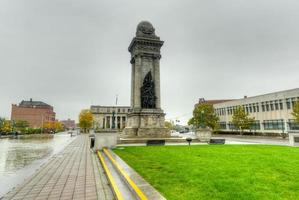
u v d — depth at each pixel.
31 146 34.38
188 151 19.56
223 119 85.25
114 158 15.50
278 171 10.63
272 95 60.88
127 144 31.25
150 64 43.72
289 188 7.84
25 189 9.87
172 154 17.56
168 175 10.02
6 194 9.18
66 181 11.25
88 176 12.39
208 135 37.22
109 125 145.62
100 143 25.42
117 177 10.74
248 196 6.98
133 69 46.56
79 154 23.05
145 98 41.59
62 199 8.45
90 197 8.62
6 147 32.56
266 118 63.09
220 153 17.78
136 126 39.97
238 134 70.06
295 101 53.38
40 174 12.95
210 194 7.24
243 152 18.39
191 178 9.37
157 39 44.16
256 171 10.64
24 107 170.25
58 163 17.05
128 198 7.52
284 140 43.22
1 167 15.86
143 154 18.06
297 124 52.91
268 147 23.36
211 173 10.26
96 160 18.61
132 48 46.25
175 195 7.19
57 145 36.28
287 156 15.75
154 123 40.66
